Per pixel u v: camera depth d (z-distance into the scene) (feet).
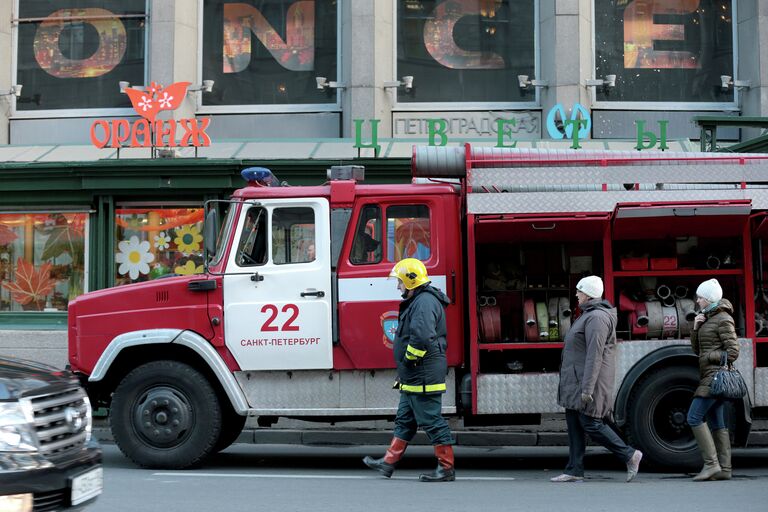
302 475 29.99
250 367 31.22
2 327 50.29
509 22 57.36
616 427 30.40
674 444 30.71
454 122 56.39
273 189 31.94
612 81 56.08
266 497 24.90
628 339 31.50
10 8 58.23
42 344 49.90
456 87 57.11
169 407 31.19
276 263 31.63
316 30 57.88
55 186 49.06
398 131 56.34
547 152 31.40
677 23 57.52
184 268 49.67
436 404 28.32
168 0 55.88
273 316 31.30
